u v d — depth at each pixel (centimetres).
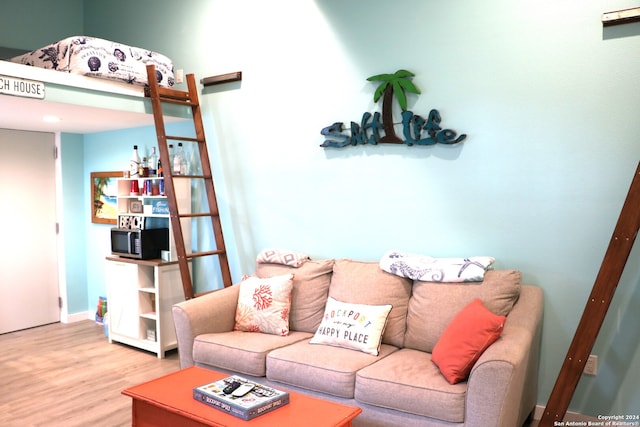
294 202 394
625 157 277
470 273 289
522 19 298
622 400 282
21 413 318
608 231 283
